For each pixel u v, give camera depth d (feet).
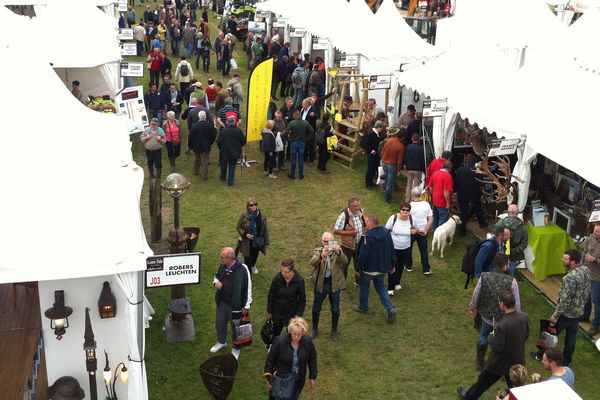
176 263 26.05
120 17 86.12
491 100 40.11
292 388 23.77
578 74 38.55
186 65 63.77
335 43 60.70
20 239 22.53
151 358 29.19
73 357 25.07
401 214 33.96
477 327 31.32
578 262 29.63
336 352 30.17
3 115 26.03
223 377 26.03
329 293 30.17
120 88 58.49
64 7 51.70
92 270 22.24
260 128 50.55
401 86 52.29
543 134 35.94
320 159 50.39
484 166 39.86
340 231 33.47
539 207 37.22
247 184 48.32
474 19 62.39
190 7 105.09
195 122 49.16
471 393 26.22
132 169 26.78
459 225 41.27
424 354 30.19
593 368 29.60
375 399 27.30
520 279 36.37
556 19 61.52
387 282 36.01
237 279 28.32
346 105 56.08
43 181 24.29
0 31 44.37
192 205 44.57
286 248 39.19
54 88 28.25
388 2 61.11
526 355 30.19
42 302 24.34
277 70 67.15
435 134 44.32
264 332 28.12
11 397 22.22
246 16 97.50
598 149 33.50
